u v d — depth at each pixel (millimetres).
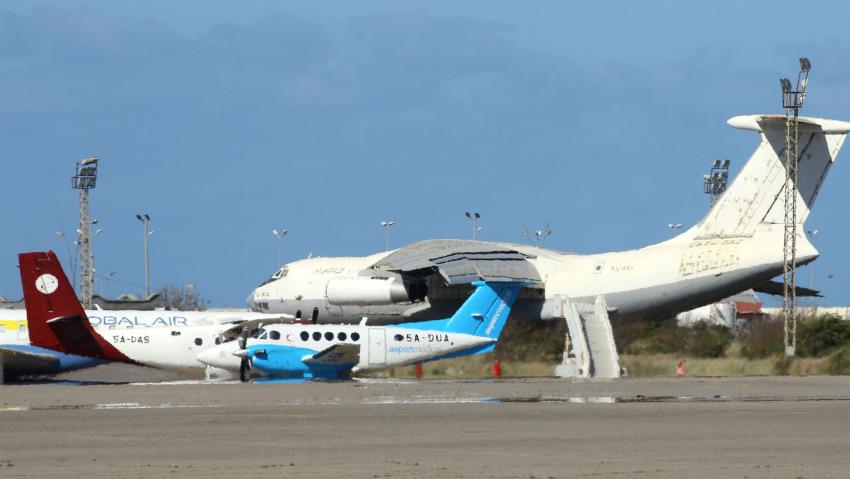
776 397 131500
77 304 167375
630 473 67812
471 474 67375
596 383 164875
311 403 120250
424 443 83000
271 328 169625
